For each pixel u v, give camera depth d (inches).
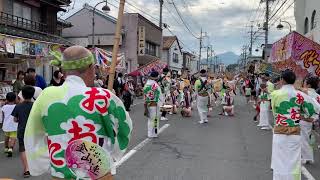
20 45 588.1
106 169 120.0
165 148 416.8
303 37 384.5
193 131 545.0
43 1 1002.1
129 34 1694.1
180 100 778.8
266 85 577.3
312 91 335.6
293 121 249.9
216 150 412.5
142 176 303.9
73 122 118.0
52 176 120.4
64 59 122.0
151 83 478.0
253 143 458.0
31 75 353.7
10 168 323.9
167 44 2561.5
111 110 121.2
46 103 120.3
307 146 350.0
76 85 121.0
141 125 592.4
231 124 629.3
